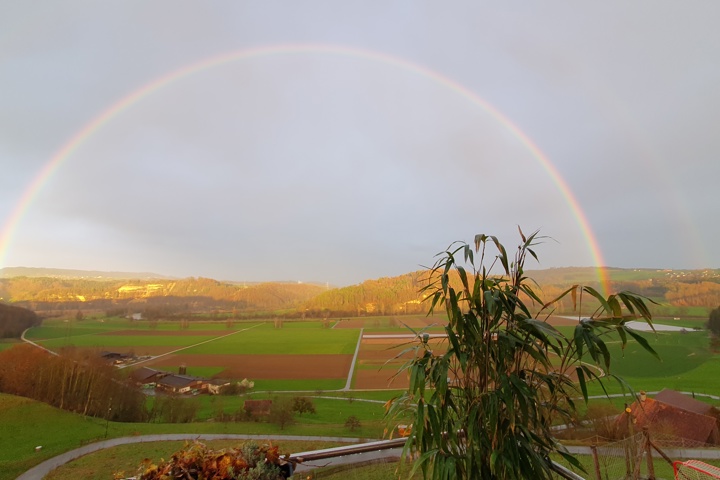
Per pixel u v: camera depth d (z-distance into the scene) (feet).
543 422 8.62
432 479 8.05
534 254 8.81
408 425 10.58
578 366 8.14
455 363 8.77
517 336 8.54
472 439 7.96
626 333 7.82
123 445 64.59
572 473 9.64
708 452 43.27
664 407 59.52
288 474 9.39
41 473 52.60
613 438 41.91
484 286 8.27
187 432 76.02
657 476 29.25
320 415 97.81
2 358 103.09
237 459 8.65
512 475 7.45
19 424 75.61
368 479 12.46
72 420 81.51
